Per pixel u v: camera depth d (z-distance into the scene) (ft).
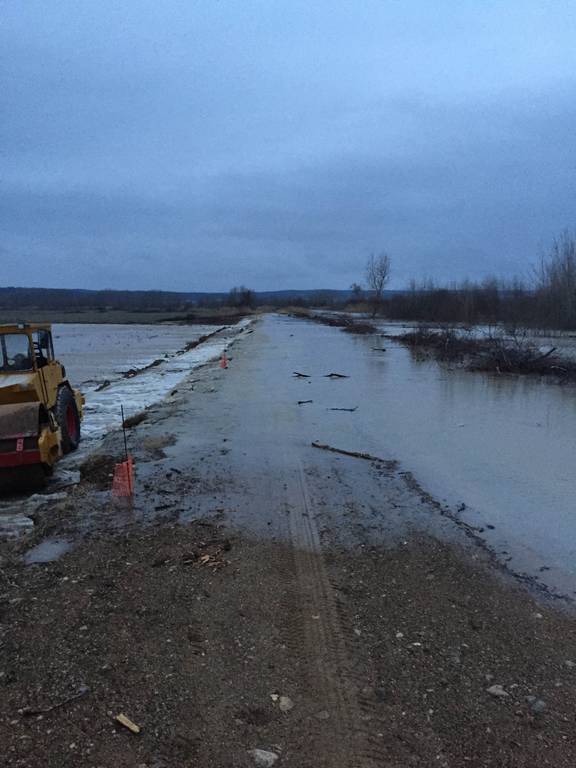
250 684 12.01
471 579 17.12
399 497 24.52
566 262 123.03
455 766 9.90
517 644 13.67
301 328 187.32
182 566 17.66
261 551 18.86
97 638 13.62
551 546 19.61
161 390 63.05
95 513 22.48
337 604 15.43
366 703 11.48
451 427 38.22
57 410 33.24
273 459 30.30
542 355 69.67
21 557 18.52
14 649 13.17
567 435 35.86
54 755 9.97
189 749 10.20
